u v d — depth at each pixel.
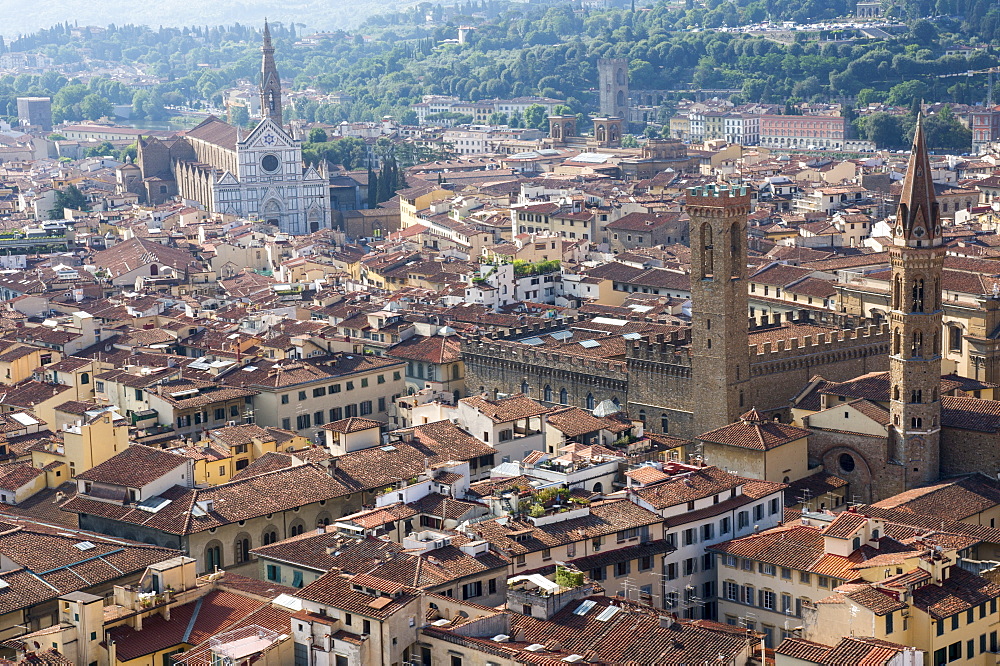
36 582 187.62
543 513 194.50
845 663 153.00
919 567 175.38
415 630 165.00
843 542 186.00
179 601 179.62
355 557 189.25
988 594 173.25
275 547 197.50
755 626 193.38
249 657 163.25
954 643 168.88
